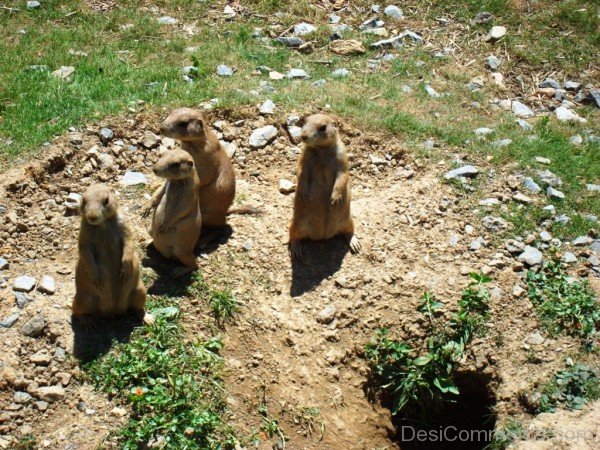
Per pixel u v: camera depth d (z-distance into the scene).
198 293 1.92
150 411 1.71
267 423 1.78
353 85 2.57
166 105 2.37
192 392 1.75
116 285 1.79
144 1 2.98
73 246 2.01
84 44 2.71
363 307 1.96
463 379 1.94
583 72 2.80
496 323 1.95
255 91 2.46
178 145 2.28
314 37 2.82
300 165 1.99
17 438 1.66
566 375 1.86
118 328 1.82
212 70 2.58
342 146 1.99
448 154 2.31
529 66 2.81
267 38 2.83
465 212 2.15
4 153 2.17
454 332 1.94
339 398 1.86
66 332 1.80
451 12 2.99
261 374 1.84
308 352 1.89
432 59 2.77
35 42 2.69
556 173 2.30
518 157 2.32
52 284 1.89
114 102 2.36
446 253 2.06
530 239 2.10
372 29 2.90
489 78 2.73
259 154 2.31
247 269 2.00
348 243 2.06
